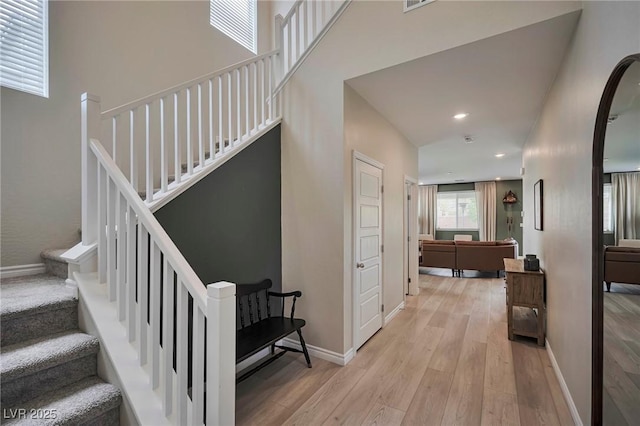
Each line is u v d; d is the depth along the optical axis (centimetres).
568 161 225
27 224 246
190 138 237
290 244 314
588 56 180
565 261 233
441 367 274
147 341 159
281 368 273
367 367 274
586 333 182
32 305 162
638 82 123
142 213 154
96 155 183
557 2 198
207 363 132
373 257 348
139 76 319
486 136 464
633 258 132
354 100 304
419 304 471
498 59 245
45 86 255
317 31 311
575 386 204
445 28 235
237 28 442
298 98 310
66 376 152
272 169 310
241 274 273
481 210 1012
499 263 666
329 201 290
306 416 208
